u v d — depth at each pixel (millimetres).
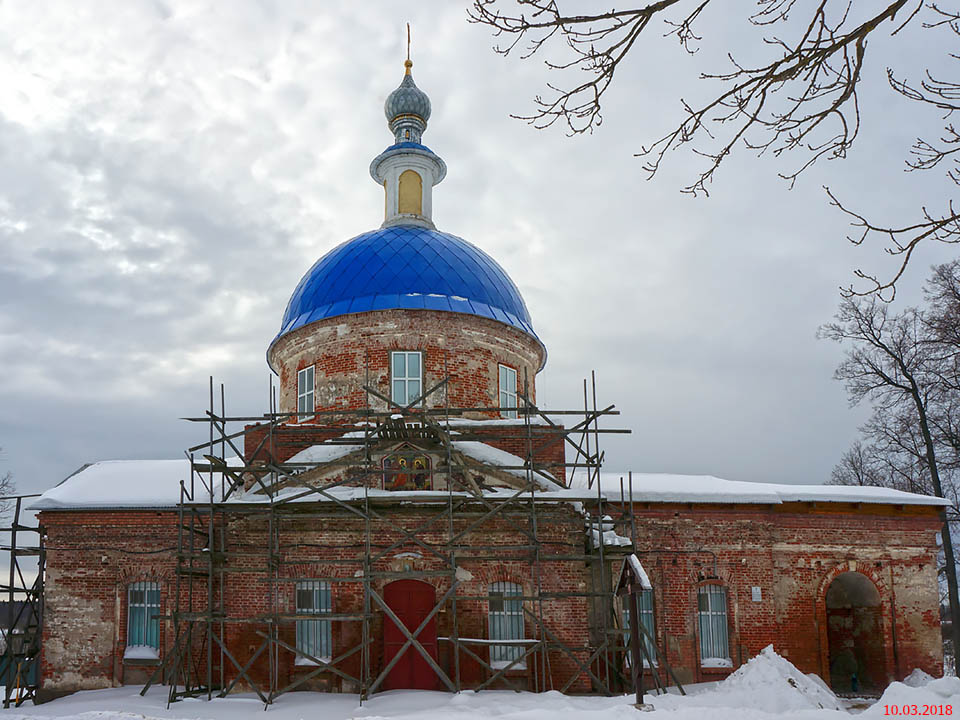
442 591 19922
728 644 21641
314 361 24203
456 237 26609
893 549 23109
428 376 23344
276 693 17703
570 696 17750
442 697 17000
